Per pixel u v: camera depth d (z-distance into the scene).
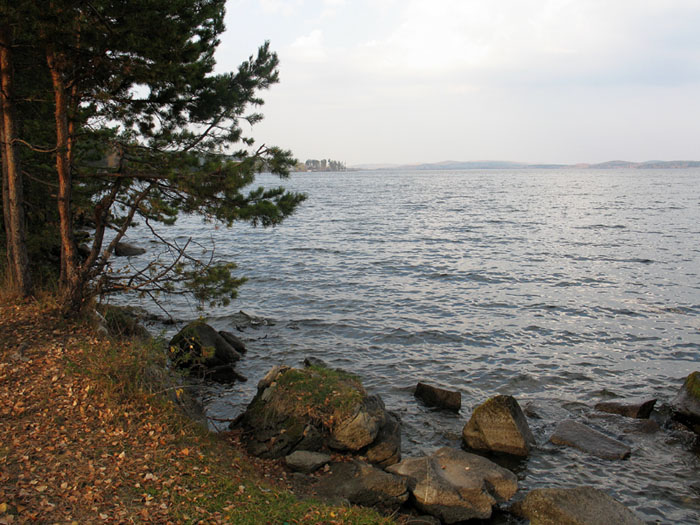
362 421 8.85
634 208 65.06
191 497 6.30
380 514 7.31
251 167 9.55
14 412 7.40
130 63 9.68
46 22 8.38
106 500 5.87
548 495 7.33
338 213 59.97
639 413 11.10
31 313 10.50
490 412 9.88
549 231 42.34
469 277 25.22
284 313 18.88
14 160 10.72
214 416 10.83
